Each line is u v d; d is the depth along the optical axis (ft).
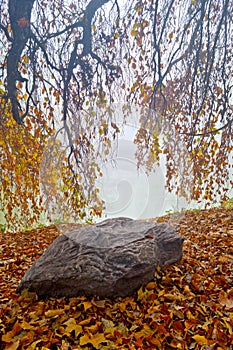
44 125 10.60
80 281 5.29
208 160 10.64
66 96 10.19
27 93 10.44
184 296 5.48
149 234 6.26
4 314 5.12
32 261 8.38
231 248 8.04
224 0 9.91
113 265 5.39
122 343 4.29
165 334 4.46
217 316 4.96
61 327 4.62
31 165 11.09
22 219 12.60
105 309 5.03
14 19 9.37
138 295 5.33
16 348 4.19
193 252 8.09
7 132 10.69
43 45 9.98
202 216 12.23
